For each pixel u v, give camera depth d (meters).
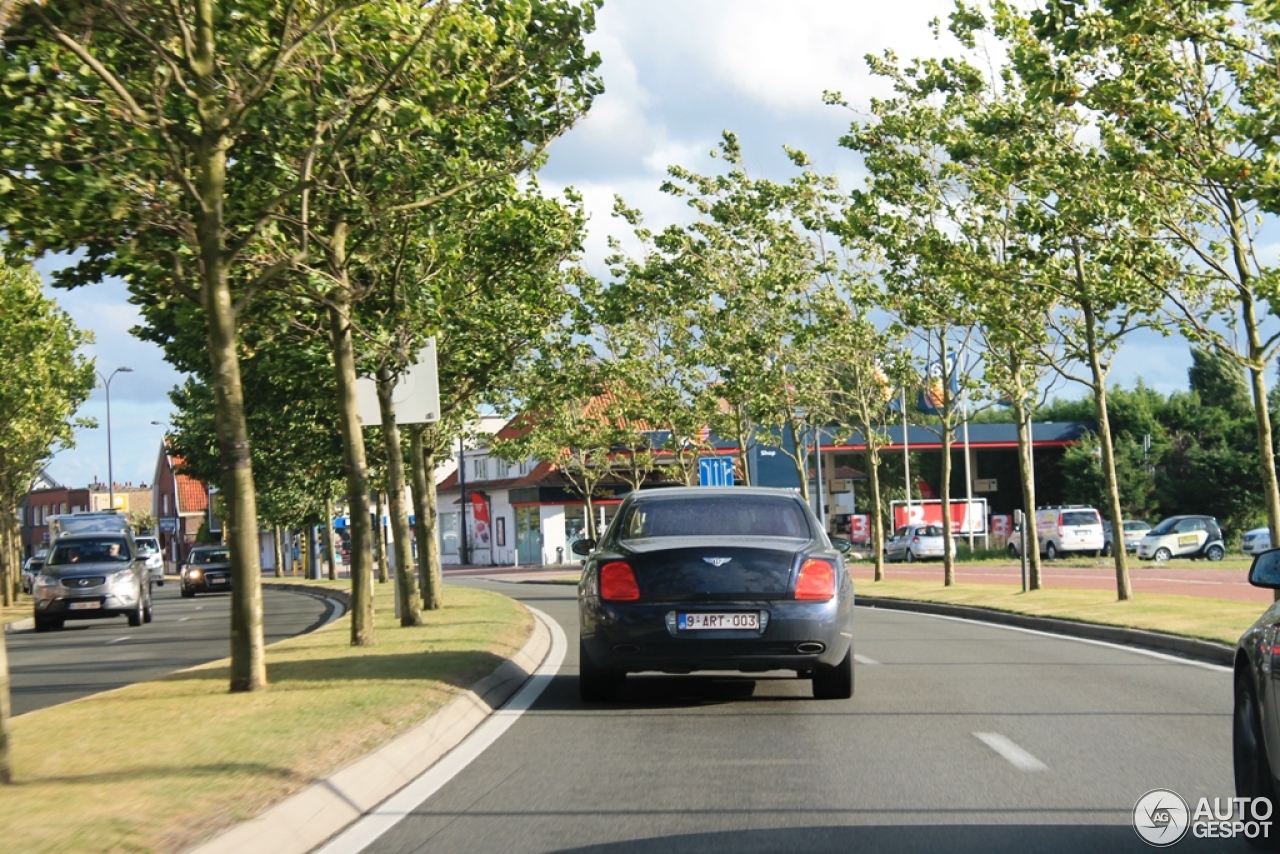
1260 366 16.72
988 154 21.45
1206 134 15.80
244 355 19.47
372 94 12.22
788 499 12.34
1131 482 73.19
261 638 11.97
